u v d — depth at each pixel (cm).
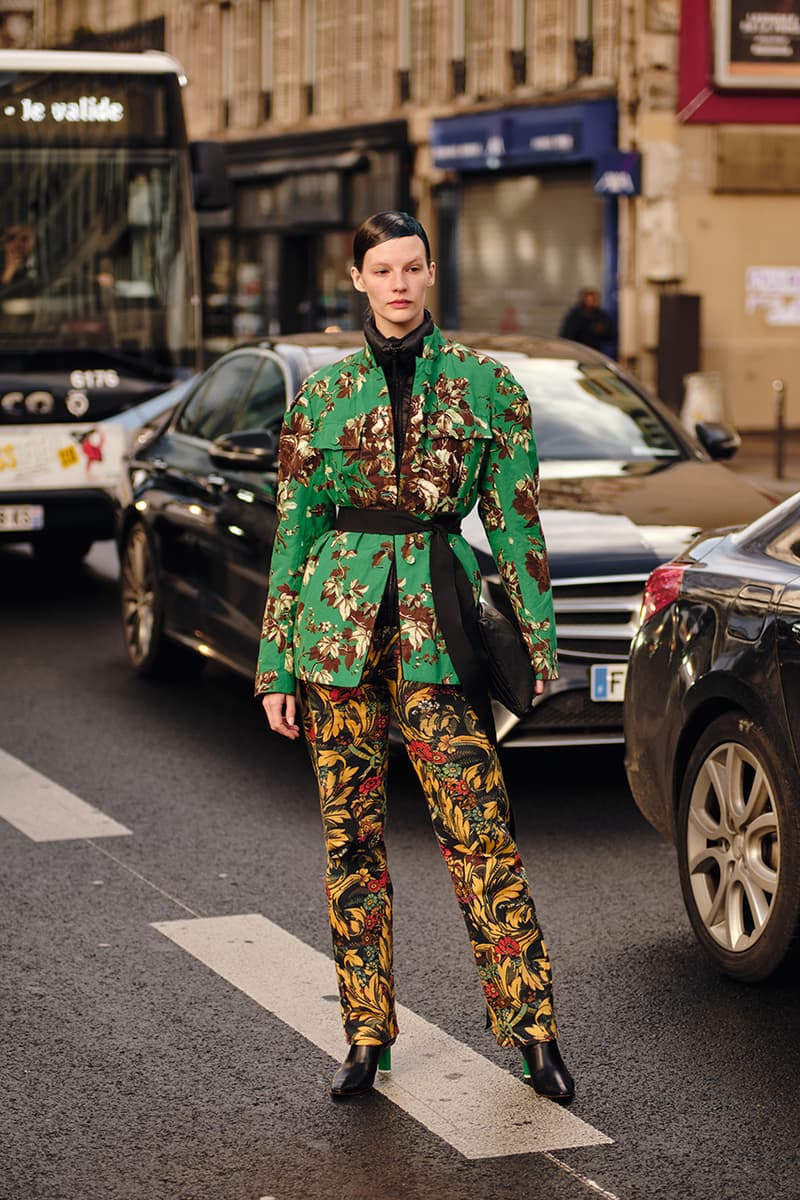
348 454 507
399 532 511
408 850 799
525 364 1049
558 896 734
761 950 607
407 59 3744
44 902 723
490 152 3434
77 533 1552
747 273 3294
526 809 876
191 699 1119
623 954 662
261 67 4278
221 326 4456
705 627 636
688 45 3206
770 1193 471
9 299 1528
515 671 515
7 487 1523
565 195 3359
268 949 666
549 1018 527
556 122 3294
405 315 502
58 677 1188
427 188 3703
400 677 513
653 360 3241
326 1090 538
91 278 1547
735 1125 512
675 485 937
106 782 917
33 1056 566
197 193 1579
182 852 794
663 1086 540
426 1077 547
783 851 591
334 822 530
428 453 507
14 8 2672
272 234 4225
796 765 583
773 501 922
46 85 1543
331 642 512
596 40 3262
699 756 641
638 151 3200
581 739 834
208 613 1043
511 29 3444
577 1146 498
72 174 1548
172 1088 541
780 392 2355
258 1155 495
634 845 810
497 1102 528
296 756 974
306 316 4162
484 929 523
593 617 834
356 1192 472
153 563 1130
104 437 1541
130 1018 598
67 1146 501
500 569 524
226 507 1011
